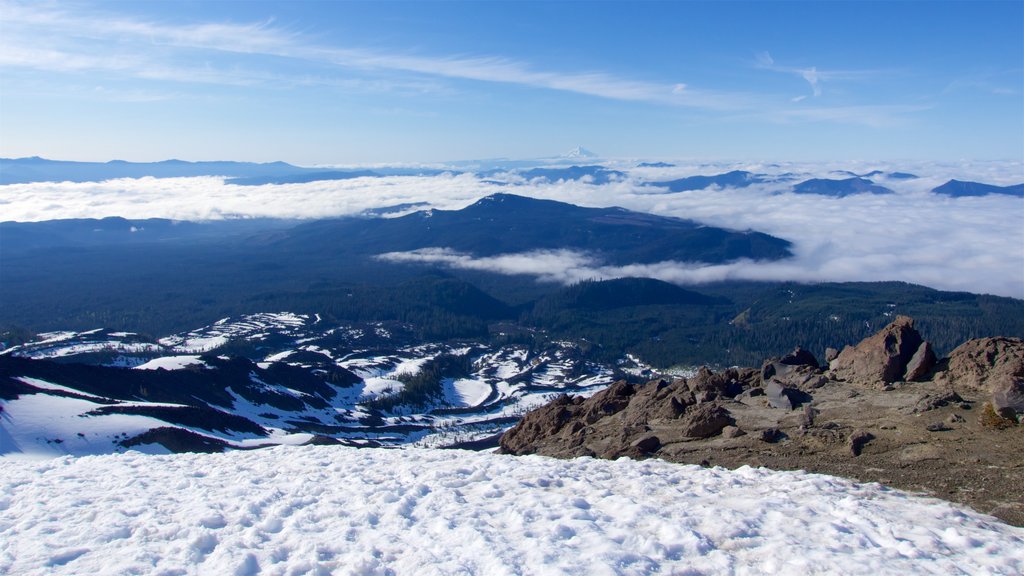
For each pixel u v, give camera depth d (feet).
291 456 89.51
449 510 56.90
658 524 51.03
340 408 510.17
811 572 42.01
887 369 90.22
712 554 45.60
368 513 56.24
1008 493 58.44
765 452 77.82
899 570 41.81
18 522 56.59
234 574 43.91
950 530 48.70
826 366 104.42
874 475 66.59
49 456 238.68
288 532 52.13
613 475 70.13
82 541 50.90
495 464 77.66
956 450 68.33
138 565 45.29
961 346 88.02
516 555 45.39
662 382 114.01
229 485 69.56
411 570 44.24
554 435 109.50
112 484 71.82
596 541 47.78
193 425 315.78
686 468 73.36
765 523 51.44
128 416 287.89
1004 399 71.20
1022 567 42.34
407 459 83.92
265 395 467.93
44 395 293.02
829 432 78.69
